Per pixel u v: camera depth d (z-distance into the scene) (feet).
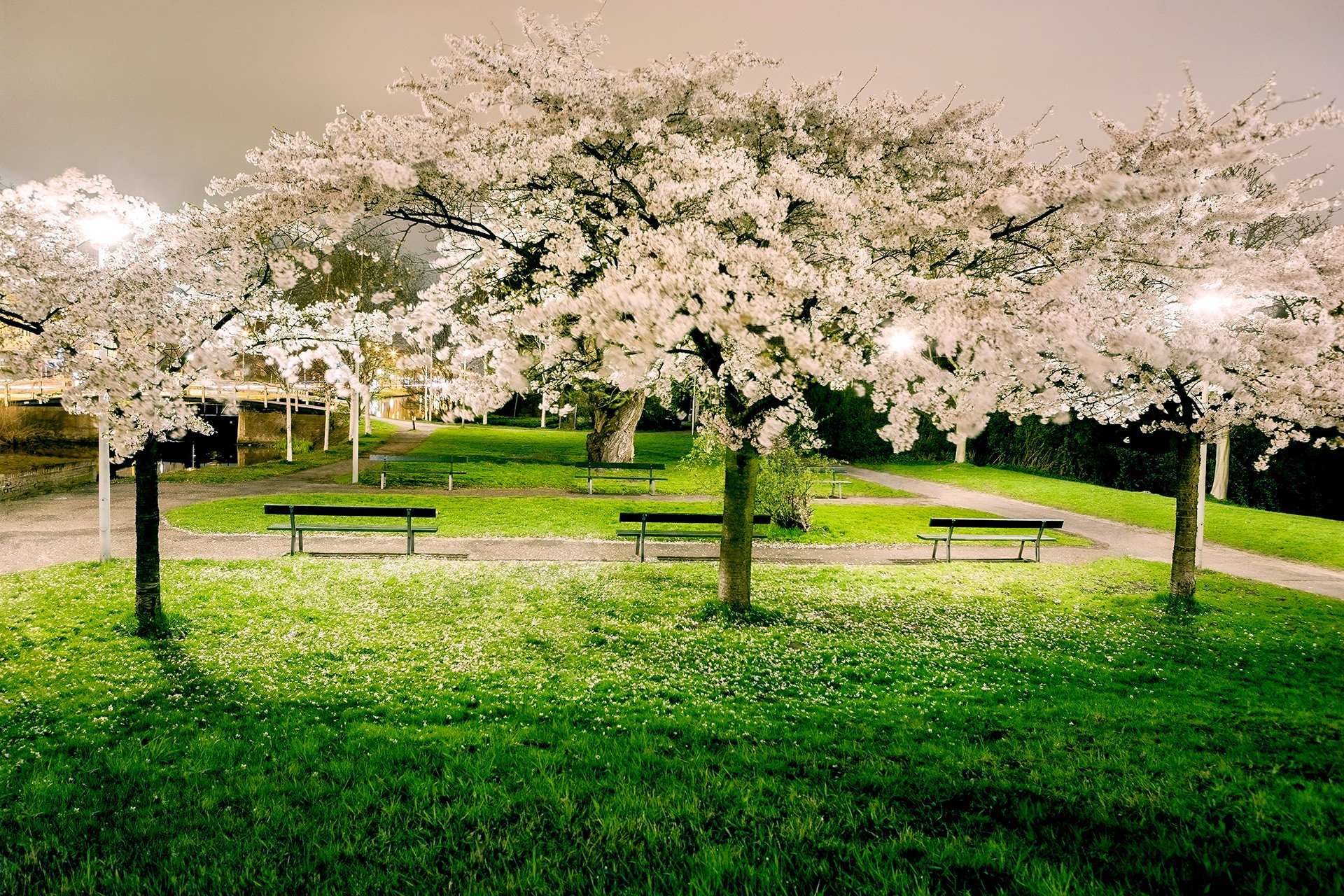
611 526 59.36
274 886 11.41
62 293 21.53
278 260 22.13
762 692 22.47
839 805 13.98
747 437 28.81
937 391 21.15
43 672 22.97
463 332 26.43
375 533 45.55
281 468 91.20
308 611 30.89
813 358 19.70
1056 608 35.86
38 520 54.29
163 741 17.35
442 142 23.57
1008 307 19.29
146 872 11.77
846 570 44.86
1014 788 14.62
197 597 32.32
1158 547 59.67
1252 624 33.50
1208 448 96.84
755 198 21.67
